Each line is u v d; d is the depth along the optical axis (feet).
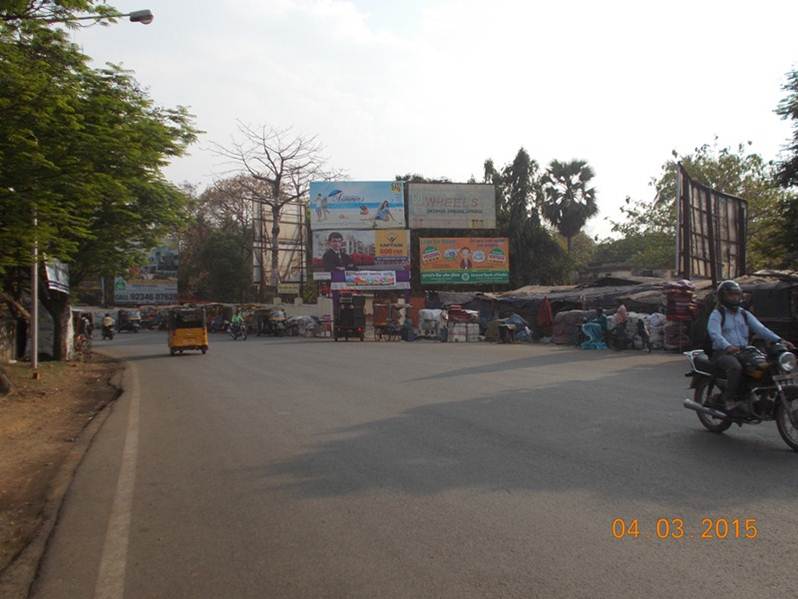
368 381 48.01
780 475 20.33
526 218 167.53
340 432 29.01
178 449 27.35
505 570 13.84
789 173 73.56
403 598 12.76
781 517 16.52
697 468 21.26
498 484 20.10
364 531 16.49
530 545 15.15
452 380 47.16
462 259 146.82
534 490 19.35
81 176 37.50
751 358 24.75
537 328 110.63
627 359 64.49
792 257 84.84
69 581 14.37
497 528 16.31
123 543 16.48
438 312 124.67
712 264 77.87
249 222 204.85
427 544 15.44
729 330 26.68
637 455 23.17
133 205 64.13
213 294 219.41
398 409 34.65
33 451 29.14
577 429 28.09
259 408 37.19
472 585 13.20
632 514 17.01
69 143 36.29
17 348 82.43
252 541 16.22
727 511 17.03
